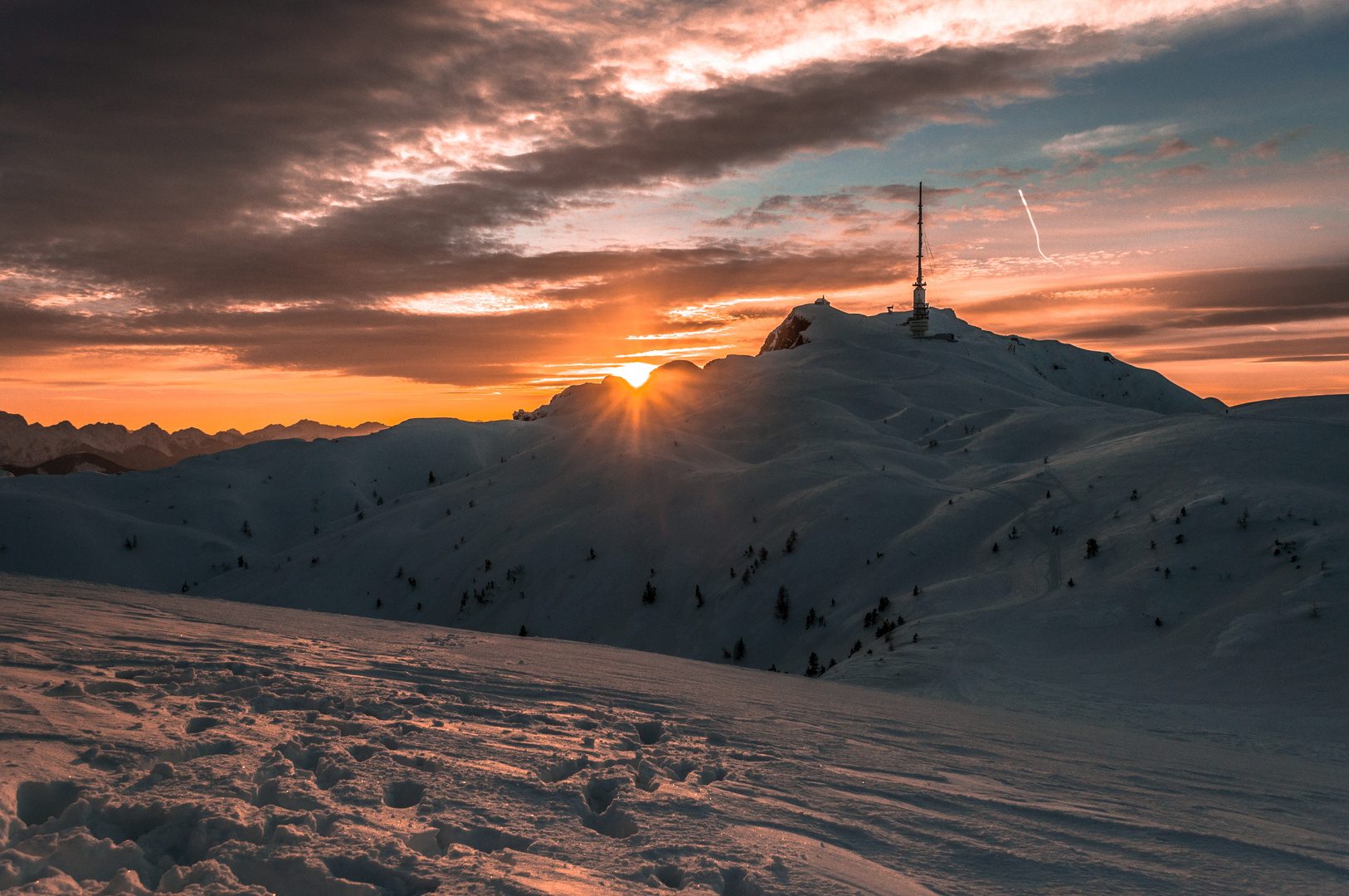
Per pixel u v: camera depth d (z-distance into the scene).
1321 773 11.50
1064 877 4.08
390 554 130.38
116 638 9.07
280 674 7.68
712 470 125.88
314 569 130.88
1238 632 36.12
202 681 6.85
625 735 6.67
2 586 14.56
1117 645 38.78
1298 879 4.49
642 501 117.69
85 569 165.50
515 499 139.38
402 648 11.70
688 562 96.31
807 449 127.50
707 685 11.30
